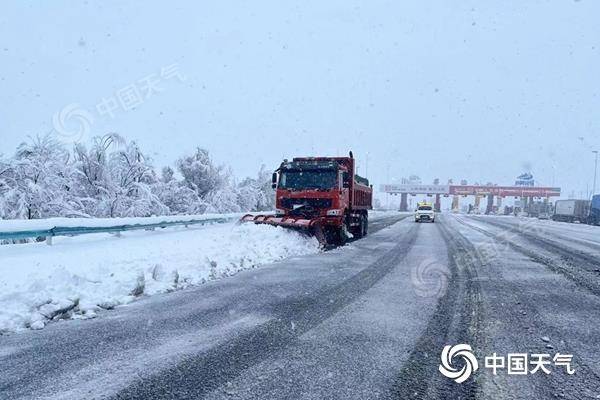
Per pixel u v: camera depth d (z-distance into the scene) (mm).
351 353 4465
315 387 3639
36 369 4004
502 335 5152
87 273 7664
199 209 26875
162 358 4285
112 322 5605
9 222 10914
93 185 19266
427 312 6168
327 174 15266
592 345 4852
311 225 14148
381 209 95500
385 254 13141
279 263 11023
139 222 16484
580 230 34094
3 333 5121
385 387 3662
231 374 3893
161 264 8938
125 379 3775
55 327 5387
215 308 6336
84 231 13633
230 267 9844
